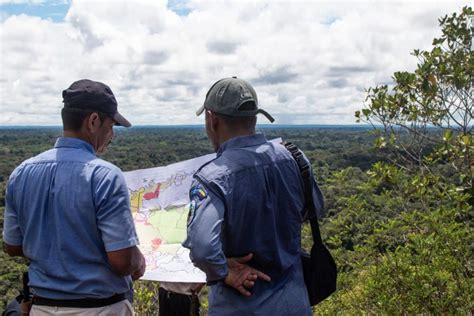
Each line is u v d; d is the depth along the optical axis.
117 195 1.85
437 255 3.55
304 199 1.91
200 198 1.72
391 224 3.76
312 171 1.97
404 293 3.54
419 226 3.84
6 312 2.10
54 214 1.85
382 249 3.90
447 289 3.50
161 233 2.34
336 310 3.99
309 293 1.97
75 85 1.96
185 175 2.45
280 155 1.86
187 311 2.34
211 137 1.92
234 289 1.80
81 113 1.93
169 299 2.37
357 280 3.95
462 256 3.56
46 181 1.88
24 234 1.92
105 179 1.85
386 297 3.53
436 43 4.14
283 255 1.84
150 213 2.40
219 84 1.86
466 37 4.07
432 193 3.88
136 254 1.94
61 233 1.84
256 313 1.77
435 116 3.98
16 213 1.96
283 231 1.85
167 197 2.42
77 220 1.83
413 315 3.47
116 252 1.83
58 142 1.95
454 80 3.84
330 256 1.98
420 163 3.97
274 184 1.81
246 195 1.75
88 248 1.85
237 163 1.77
